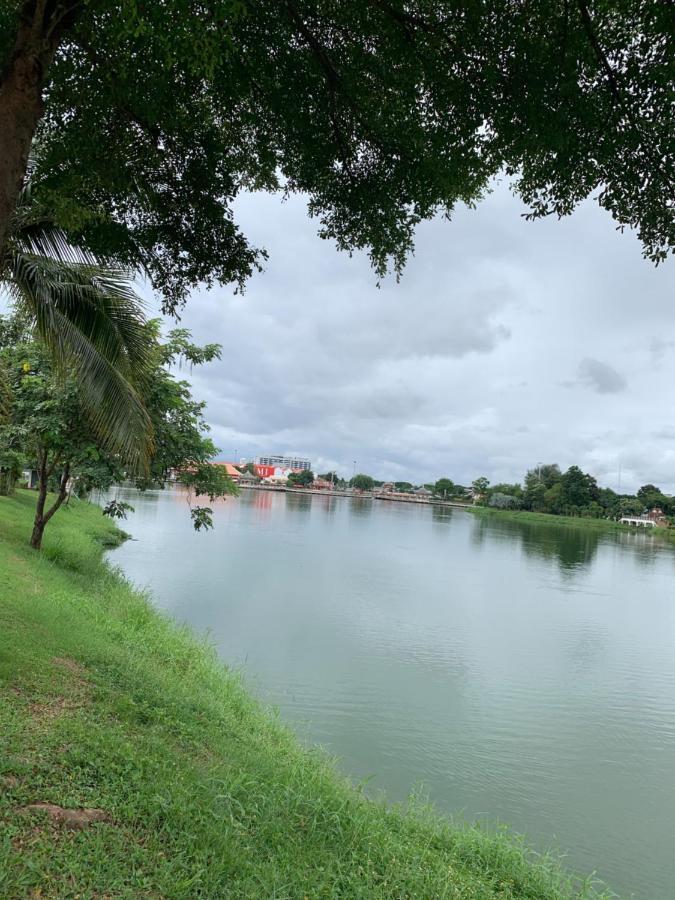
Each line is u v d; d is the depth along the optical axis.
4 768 3.50
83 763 3.86
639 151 3.76
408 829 4.98
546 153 4.08
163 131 4.79
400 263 5.89
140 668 6.87
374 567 26.61
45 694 4.95
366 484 196.62
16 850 2.84
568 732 9.49
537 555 41.00
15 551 12.12
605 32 3.49
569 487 121.44
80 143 4.38
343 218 5.80
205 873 3.10
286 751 6.43
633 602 23.34
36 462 15.39
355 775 7.19
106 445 6.65
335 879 3.53
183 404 13.17
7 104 3.37
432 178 4.95
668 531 94.62
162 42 3.16
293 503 92.12
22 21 3.47
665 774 8.26
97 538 24.53
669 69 3.32
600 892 5.56
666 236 3.97
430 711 9.68
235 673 9.94
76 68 4.24
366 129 4.98
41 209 5.40
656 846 6.47
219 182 5.14
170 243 5.30
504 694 10.98
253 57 4.50
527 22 3.77
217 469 13.93
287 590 18.89
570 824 6.80
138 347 6.71
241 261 5.41
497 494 137.75
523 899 4.27
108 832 3.20
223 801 3.94
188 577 19.41
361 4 4.10
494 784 7.52
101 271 6.25
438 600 19.88
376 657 12.45
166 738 4.91
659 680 12.71
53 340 6.05
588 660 13.98
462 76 4.14
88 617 9.09
